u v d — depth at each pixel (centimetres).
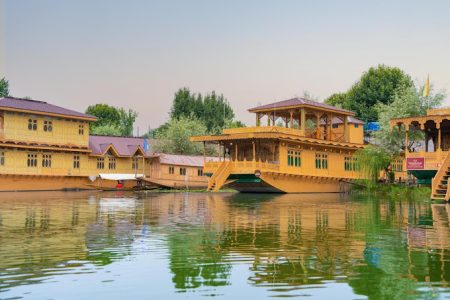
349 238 1647
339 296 959
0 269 1169
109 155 7369
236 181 5725
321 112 6284
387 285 1030
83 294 976
